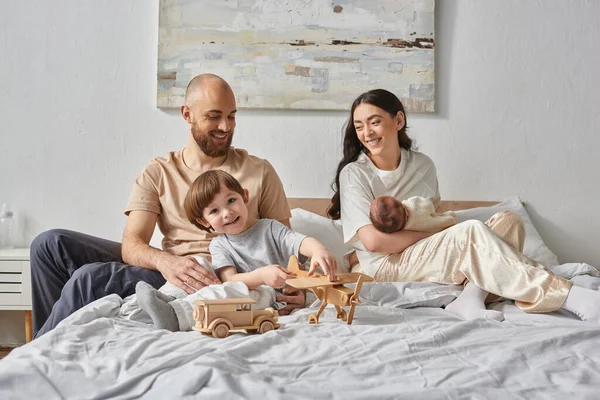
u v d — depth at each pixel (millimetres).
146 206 2324
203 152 2354
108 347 1345
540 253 2785
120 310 1726
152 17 3053
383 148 2393
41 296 2289
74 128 3043
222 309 1526
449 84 3059
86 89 3049
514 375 1197
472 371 1203
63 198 3047
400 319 1750
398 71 3029
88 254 2297
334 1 3025
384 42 3027
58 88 3043
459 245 2010
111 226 3049
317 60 3027
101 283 2010
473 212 2865
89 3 3049
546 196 3066
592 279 2076
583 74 3051
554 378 1179
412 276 2135
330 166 3037
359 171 2385
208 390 1084
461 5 3070
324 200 2984
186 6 3023
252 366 1219
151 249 2141
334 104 3025
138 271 2072
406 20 3029
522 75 3053
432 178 2504
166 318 1612
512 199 3035
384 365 1225
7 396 1120
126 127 3047
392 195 2383
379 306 1928
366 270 2225
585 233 3061
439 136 3057
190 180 2355
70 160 3047
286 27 3025
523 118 3070
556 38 3055
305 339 1425
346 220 2303
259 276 1834
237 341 1401
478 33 3068
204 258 2043
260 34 3023
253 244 2012
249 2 3023
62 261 2268
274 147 3041
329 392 1069
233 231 1988
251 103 3023
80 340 1391
